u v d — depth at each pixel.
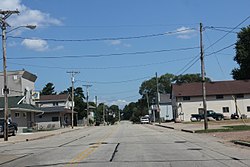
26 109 55.00
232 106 80.69
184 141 25.30
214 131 35.31
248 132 31.28
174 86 84.94
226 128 38.09
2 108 52.06
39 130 64.75
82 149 21.88
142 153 18.06
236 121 58.84
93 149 21.36
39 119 83.31
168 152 18.23
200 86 83.56
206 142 24.02
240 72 91.38
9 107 51.81
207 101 81.50
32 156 19.30
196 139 27.05
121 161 15.20
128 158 16.17
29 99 66.31
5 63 35.53
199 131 36.34
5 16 35.31
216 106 81.12
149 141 26.22
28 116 60.91
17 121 55.66
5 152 22.80
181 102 81.94
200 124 56.44
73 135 42.62
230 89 81.44
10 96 59.34
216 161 14.48
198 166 13.21
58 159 17.05
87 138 34.00
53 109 83.31
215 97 81.31
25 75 66.69
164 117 111.75
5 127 35.59
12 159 18.31
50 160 16.83
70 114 98.88
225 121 61.06
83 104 108.00
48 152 21.16
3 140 35.81
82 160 16.09
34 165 15.28
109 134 39.09
